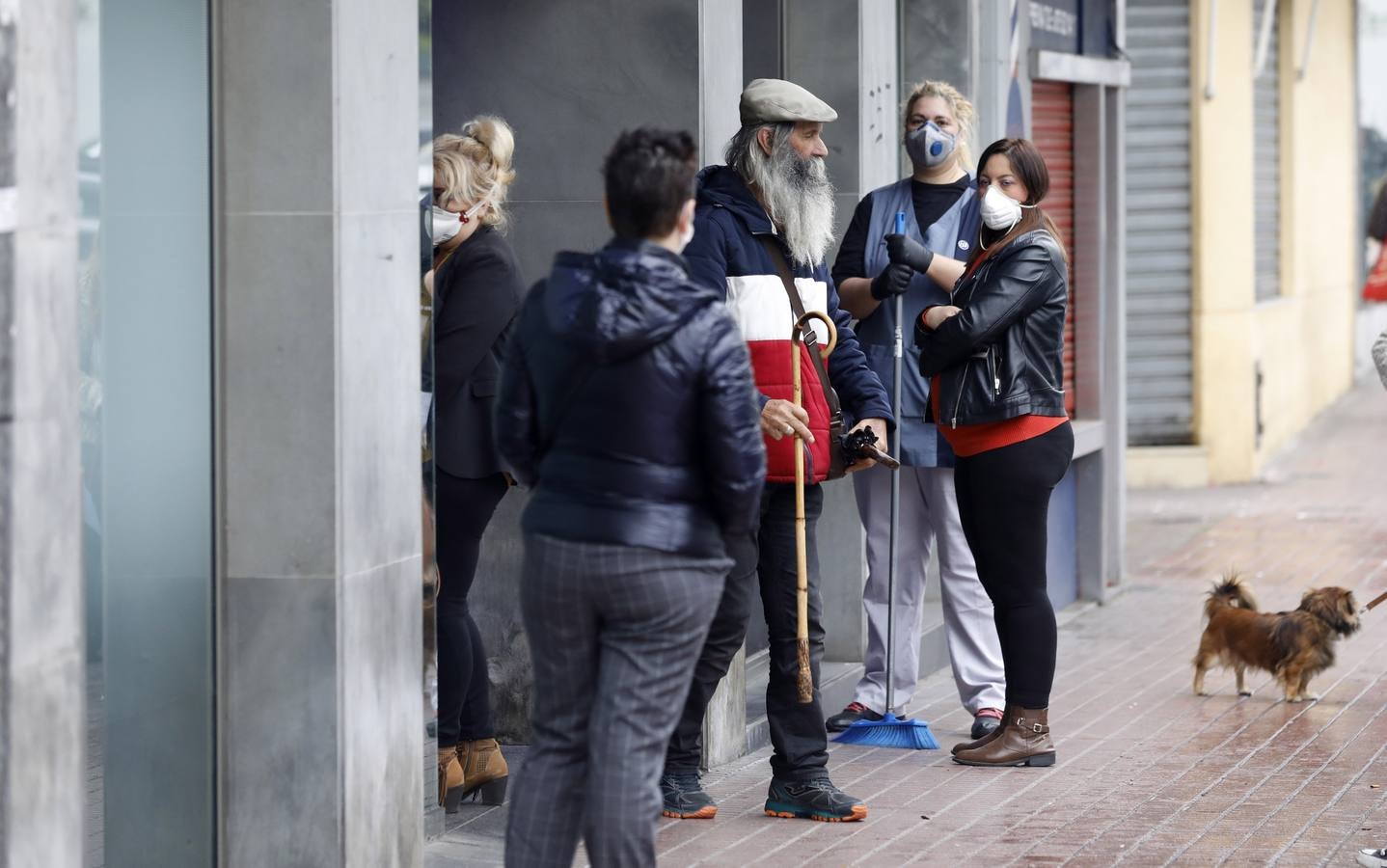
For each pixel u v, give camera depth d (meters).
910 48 12.25
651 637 5.59
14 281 4.45
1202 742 9.54
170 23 6.07
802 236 7.87
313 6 6.14
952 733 9.88
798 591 7.73
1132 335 21.23
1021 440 8.59
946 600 9.79
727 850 7.59
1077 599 14.32
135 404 5.99
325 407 6.23
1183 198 21.03
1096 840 7.69
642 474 5.54
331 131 6.16
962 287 8.63
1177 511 19.39
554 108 8.89
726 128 9.06
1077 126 14.40
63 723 4.68
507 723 9.23
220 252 6.26
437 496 7.75
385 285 6.52
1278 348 24.50
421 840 6.86
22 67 4.46
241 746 6.38
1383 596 10.59
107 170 5.85
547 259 8.95
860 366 8.22
